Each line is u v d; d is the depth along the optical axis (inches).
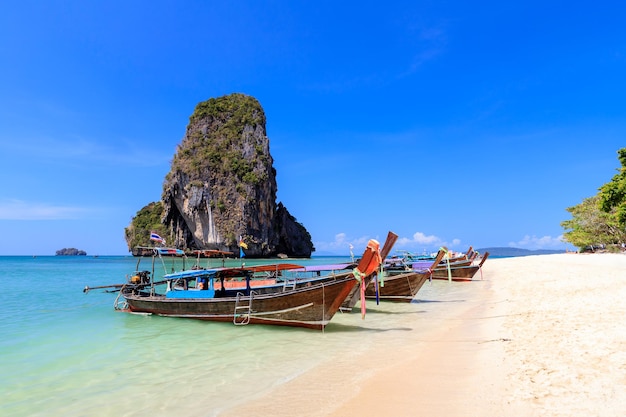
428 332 460.8
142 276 792.9
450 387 250.8
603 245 2180.1
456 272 1151.0
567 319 403.5
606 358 253.3
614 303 459.2
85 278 1638.8
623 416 171.8
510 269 1477.6
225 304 558.6
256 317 531.5
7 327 579.8
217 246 3900.1
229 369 347.3
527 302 590.2
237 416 237.3
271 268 628.4
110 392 297.6
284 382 299.4
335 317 587.2
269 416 232.5
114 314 692.1
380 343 415.8
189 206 3954.2
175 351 424.5
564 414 182.7
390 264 1002.7
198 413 248.5
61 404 276.2
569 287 713.0
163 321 607.5
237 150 4242.1
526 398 210.1
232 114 4694.9
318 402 249.6
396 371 303.0
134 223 5004.9
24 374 347.6
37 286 1266.0
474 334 415.2
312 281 593.3
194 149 4372.5
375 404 234.2
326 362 350.9
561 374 237.3
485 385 243.8
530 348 313.0
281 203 4756.4
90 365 374.9
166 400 275.9
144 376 336.2
